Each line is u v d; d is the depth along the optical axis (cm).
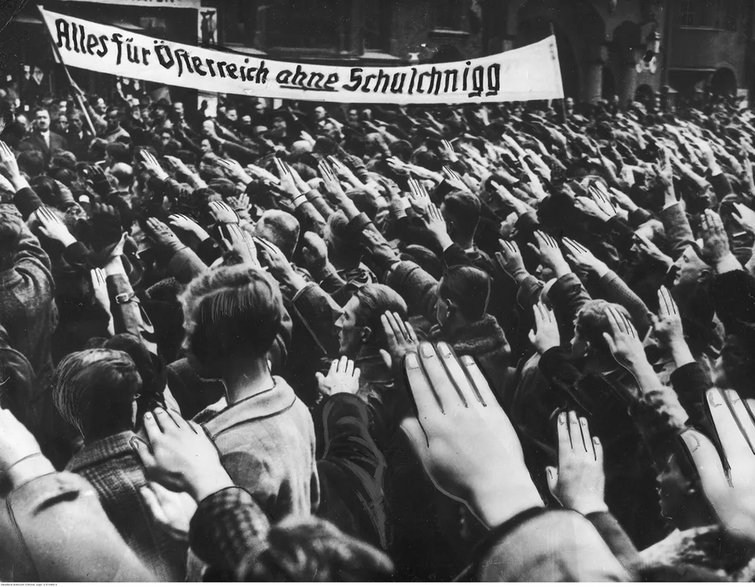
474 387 259
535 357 262
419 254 264
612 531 258
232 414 256
